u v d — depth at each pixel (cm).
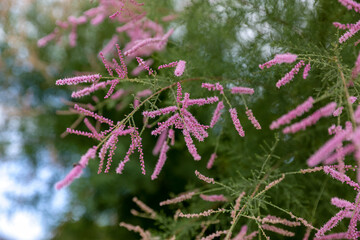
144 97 69
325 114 44
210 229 79
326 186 72
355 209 50
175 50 83
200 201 81
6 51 138
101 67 113
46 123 133
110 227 127
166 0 90
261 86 74
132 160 111
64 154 142
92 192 125
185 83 70
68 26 100
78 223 133
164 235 75
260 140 81
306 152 77
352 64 66
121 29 77
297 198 73
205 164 101
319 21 72
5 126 143
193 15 80
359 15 65
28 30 136
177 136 103
